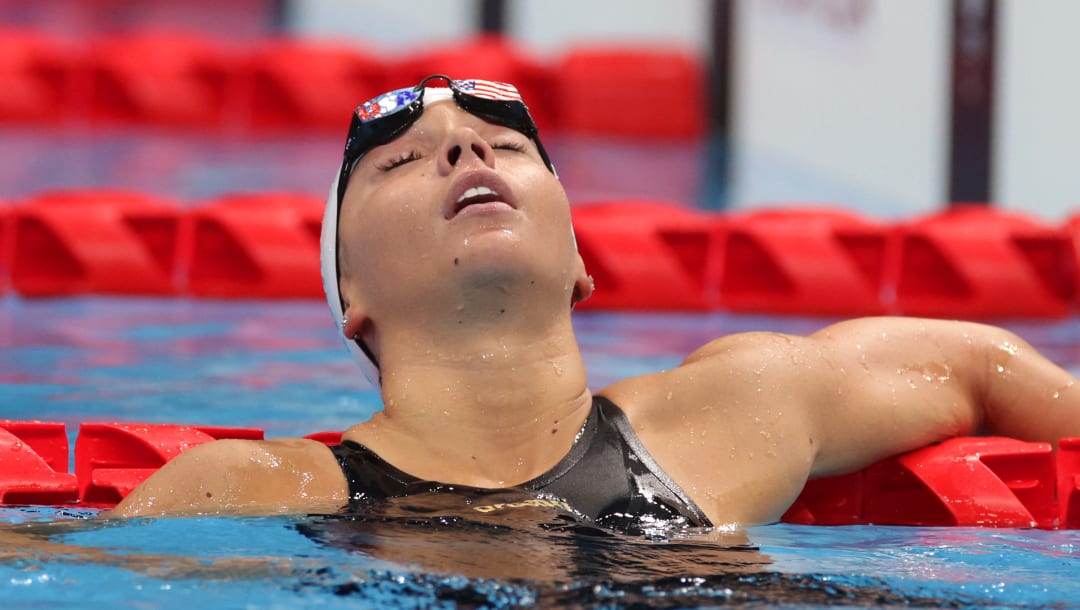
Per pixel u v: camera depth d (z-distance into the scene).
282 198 21.36
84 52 38.62
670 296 19.77
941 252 19.88
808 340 9.45
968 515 9.07
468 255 8.27
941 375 9.74
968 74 28.06
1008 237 20.14
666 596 6.79
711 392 8.95
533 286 8.46
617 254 19.77
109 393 13.47
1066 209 25.92
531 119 9.15
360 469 8.36
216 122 37.97
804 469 8.93
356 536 7.59
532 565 7.16
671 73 37.47
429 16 44.59
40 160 30.95
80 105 37.47
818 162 32.78
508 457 8.46
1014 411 9.79
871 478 9.60
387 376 8.73
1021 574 7.52
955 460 9.29
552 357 8.65
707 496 8.52
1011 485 9.43
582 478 8.35
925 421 9.50
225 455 8.21
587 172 31.89
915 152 29.38
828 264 19.84
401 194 8.55
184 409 12.83
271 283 19.77
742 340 9.31
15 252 19.55
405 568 7.05
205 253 20.05
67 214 19.89
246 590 6.73
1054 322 19.48
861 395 9.28
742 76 36.47
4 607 6.47
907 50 29.66
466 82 9.05
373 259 8.66
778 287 20.05
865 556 7.93
